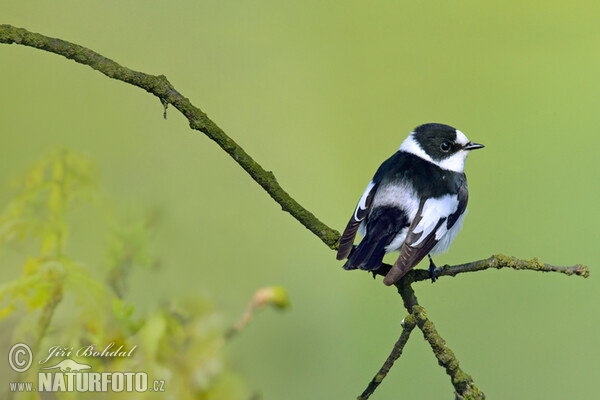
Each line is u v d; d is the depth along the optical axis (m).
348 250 6.59
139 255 5.10
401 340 5.38
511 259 6.36
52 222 4.98
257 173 6.38
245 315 5.02
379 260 7.29
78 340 4.69
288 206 6.61
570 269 6.20
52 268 4.74
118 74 5.61
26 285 4.71
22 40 5.27
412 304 6.71
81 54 5.43
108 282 5.02
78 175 5.14
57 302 4.73
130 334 4.75
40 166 5.09
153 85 5.75
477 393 5.21
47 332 4.69
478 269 6.52
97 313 4.73
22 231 4.93
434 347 5.29
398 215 7.59
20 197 5.02
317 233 6.66
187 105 5.92
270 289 5.03
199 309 4.90
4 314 4.69
